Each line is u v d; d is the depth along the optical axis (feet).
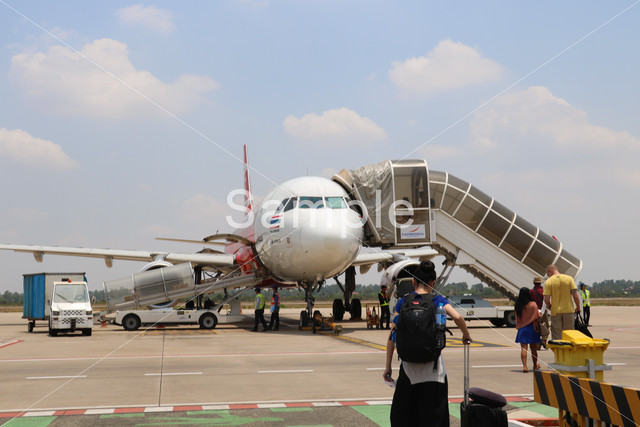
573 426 21.15
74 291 80.64
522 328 40.50
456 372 40.29
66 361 48.11
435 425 18.92
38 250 93.76
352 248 74.18
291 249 73.72
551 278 42.39
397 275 82.89
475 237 88.58
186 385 36.14
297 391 33.99
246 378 38.68
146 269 91.45
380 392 33.58
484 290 463.83
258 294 81.46
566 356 23.02
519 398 30.99
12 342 66.90
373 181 85.92
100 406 29.94
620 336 69.67
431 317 18.72
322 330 79.82
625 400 18.11
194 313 85.56
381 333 75.46
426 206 85.25
